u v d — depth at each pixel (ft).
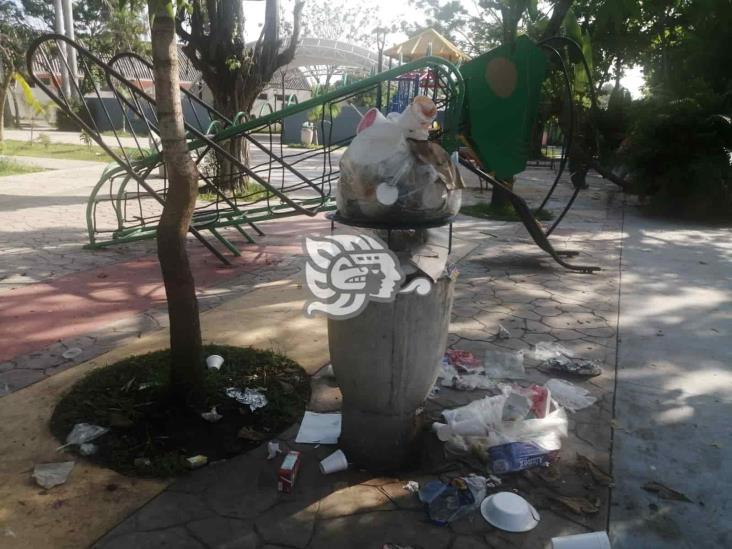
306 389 11.26
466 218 30.50
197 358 10.23
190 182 9.43
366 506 8.11
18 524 7.52
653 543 7.59
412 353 8.34
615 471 9.05
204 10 33.53
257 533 7.53
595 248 24.43
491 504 7.99
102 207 29.89
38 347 12.92
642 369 12.71
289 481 8.29
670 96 34.50
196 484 8.43
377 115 8.07
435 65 15.42
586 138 24.85
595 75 47.14
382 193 7.77
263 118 17.95
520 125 15.35
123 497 8.10
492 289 18.20
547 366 12.58
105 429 9.58
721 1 12.42
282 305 15.98
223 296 16.78
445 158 8.25
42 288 16.98
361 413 8.88
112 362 12.20
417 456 9.25
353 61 78.38
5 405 10.38
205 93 56.49
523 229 27.94
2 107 61.41
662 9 14.84
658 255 23.45
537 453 9.04
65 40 14.33
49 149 61.98
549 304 16.88
